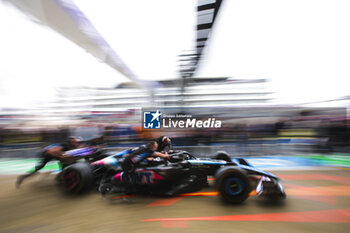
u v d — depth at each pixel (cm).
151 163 300
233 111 746
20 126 759
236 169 249
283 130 704
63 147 345
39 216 231
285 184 329
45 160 326
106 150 423
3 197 290
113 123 762
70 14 407
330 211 231
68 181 293
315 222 206
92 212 238
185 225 204
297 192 291
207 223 207
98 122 788
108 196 285
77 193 288
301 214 224
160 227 201
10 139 716
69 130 755
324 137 613
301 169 423
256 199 264
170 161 312
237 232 190
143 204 258
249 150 616
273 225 201
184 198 275
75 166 292
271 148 623
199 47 636
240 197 245
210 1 421
